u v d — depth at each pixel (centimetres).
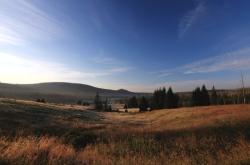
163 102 11250
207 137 1404
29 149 723
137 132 1923
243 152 763
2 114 3234
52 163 643
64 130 2328
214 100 11338
